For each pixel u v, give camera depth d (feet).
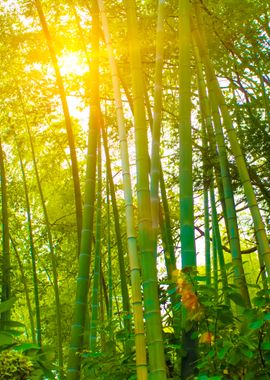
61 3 23.43
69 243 31.27
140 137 9.32
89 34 24.16
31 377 7.54
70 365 11.11
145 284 8.34
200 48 14.69
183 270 8.89
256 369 8.66
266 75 23.43
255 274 29.81
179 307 9.77
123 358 10.60
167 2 19.95
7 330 7.68
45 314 32.01
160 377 7.70
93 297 17.38
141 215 8.80
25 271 30.89
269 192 21.45
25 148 28.94
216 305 8.80
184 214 9.43
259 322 8.32
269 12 23.85
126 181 9.46
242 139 20.24
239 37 22.82
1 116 25.94
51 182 30.14
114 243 30.40
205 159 19.61
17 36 23.90
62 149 28.40
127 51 22.98
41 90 25.04
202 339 8.89
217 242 18.06
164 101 26.89
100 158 19.48
